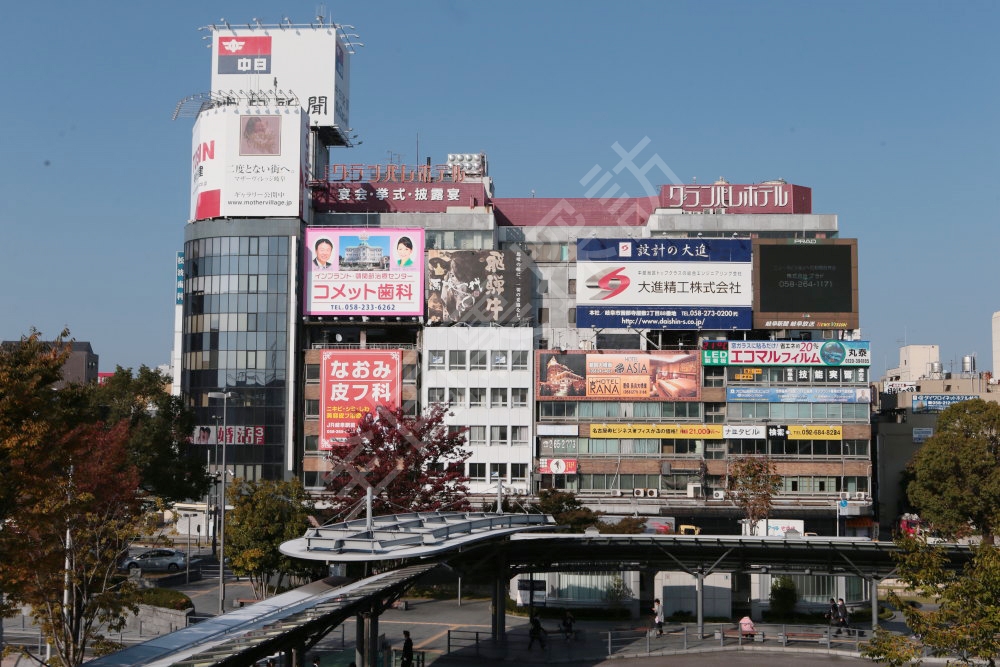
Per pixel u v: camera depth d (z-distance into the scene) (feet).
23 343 130.31
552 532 231.91
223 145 401.90
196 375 396.98
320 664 171.42
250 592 256.93
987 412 326.03
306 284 393.09
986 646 119.96
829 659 182.39
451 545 143.95
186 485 308.40
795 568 194.80
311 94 463.83
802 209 441.27
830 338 403.34
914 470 345.92
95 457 156.04
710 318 387.96
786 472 370.94
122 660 103.71
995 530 140.56
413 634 207.00
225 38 465.88
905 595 260.83
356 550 139.33
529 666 177.88
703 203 443.32
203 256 401.29
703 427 373.40
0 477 120.98
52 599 144.05
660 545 194.59
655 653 187.01
